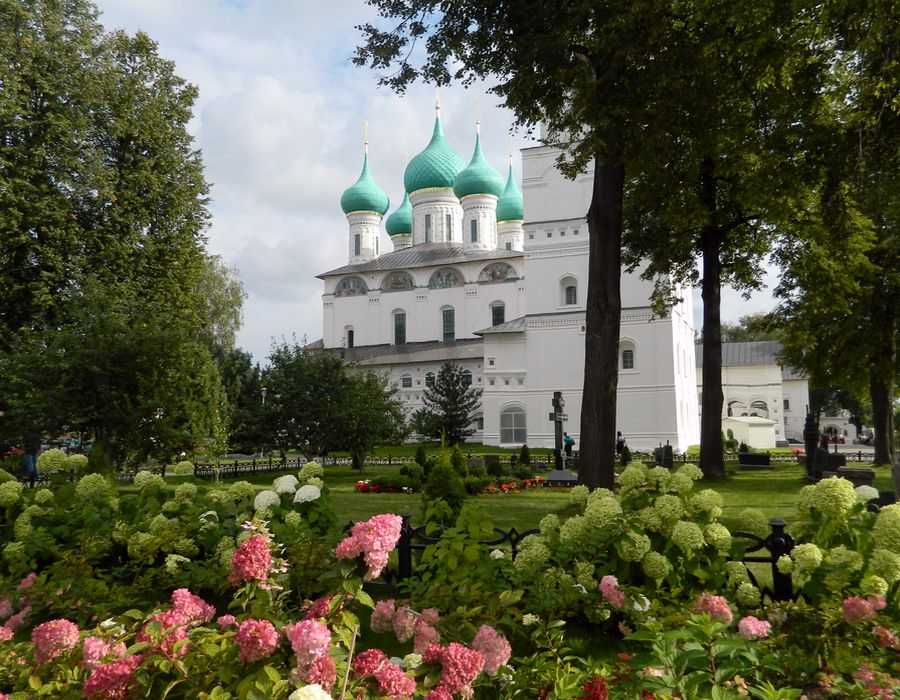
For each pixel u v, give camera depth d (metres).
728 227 22.11
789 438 73.50
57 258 23.77
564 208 43.00
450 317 61.38
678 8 12.05
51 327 23.41
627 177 18.83
